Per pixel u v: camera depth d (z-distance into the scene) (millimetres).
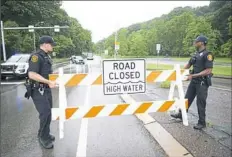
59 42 70188
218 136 4957
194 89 5641
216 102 8484
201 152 4219
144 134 5191
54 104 8750
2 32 32625
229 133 5148
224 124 5824
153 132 5219
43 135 4652
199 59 5414
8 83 15500
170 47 75375
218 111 7172
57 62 52719
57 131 5594
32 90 4504
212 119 6297
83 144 4750
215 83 14500
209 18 68750
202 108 5395
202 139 4793
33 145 4797
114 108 4355
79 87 12633
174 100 4656
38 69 4355
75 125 5926
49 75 4305
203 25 49938
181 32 72188
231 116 6594
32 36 53094
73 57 47031
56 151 4492
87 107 4266
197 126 5367
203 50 5473
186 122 4719
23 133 5520
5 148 4672
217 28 66125
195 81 5496
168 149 4379
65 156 4277
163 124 5711
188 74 5086
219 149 4336
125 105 4383
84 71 23828
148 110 4508
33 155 4348
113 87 4223
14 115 7160
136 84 4309
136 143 4734
